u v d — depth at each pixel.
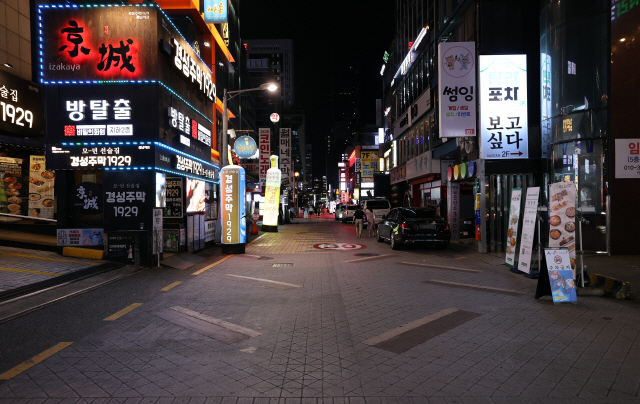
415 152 27.38
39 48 10.19
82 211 10.78
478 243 13.33
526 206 9.08
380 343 4.66
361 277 8.94
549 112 13.20
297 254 13.22
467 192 17.06
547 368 3.91
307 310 6.16
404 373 3.80
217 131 23.62
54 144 10.23
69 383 3.59
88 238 10.59
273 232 23.78
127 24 10.25
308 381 3.63
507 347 4.50
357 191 53.53
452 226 16.84
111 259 10.27
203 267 10.44
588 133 12.11
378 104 50.81
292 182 49.41
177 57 11.50
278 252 13.81
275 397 3.31
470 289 7.62
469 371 3.85
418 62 25.91
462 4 16.69
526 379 3.66
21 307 6.04
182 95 12.30
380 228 16.88
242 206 13.28
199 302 6.65
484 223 13.00
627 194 11.50
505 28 15.59
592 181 12.01
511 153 12.74
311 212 68.00
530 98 15.32
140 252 10.31
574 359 4.14
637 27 11.51
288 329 5.21
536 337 4.85
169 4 19.88
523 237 9.12
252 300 6.80
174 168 11.45
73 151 10.26
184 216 12.65
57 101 10.22
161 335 4.96
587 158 12.11
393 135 35.25
